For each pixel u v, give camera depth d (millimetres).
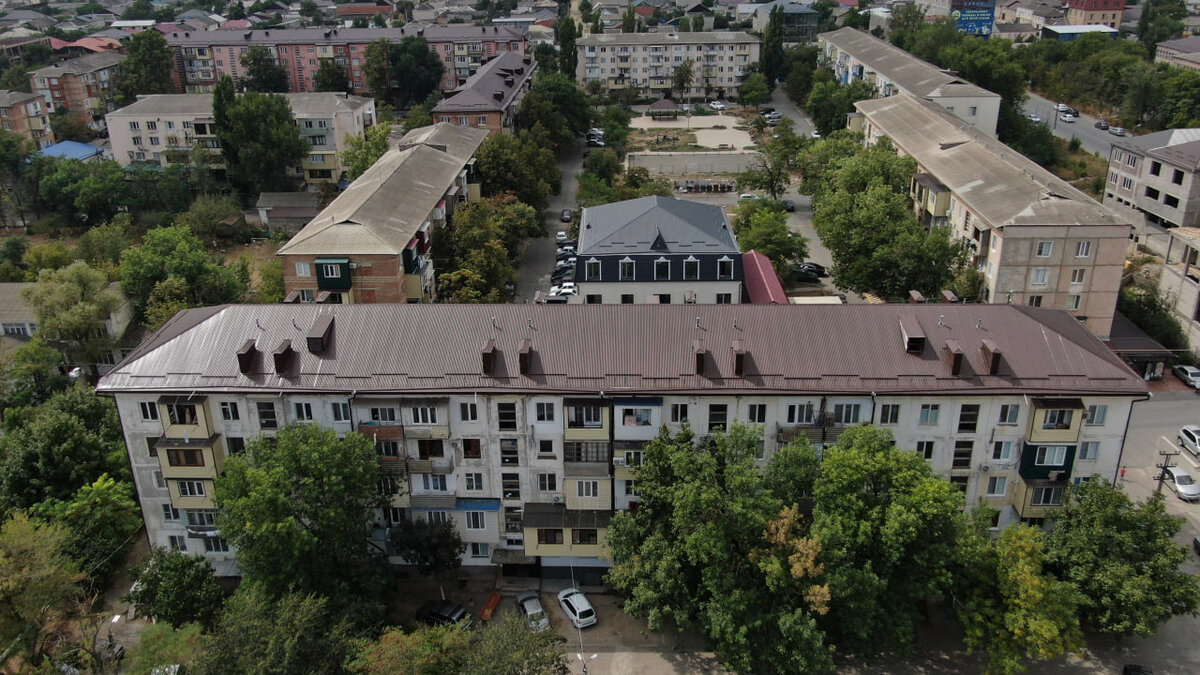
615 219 118500
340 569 67750
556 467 72812
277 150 180125
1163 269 119188
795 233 137625
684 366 71562
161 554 72000
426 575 76312
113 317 119000
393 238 111125
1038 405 68562
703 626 64062
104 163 180625
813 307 75125
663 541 64625
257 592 62156
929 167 139750
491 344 72000
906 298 115625
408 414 71625
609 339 73250
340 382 71562
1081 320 111188
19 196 182125
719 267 110938
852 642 63531
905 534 59750
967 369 70562
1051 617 60219
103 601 76875
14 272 145750
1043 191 113500
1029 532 62094
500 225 135750
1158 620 63781
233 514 62938
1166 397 105312
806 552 58344
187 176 185375
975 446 71625
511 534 75625
